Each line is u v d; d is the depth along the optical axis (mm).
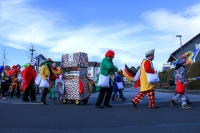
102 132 4805
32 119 6219
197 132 4789
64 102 10266
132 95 17672
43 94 10031
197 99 12453
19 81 14461
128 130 4973
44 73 9953
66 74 10211
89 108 8445
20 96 15797
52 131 4895
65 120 6078
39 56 18875
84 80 10000
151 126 5348
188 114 6961
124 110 7859
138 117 6492
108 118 6352
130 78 10422
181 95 8523
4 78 12883
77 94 9727
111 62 8867
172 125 5438
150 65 8305
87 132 4809
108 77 8602
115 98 13820
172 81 29484
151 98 8406
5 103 10250
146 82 8320
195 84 28438
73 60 9914
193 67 28844
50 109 8156
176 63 9125
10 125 5477
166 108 8305
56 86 10312
